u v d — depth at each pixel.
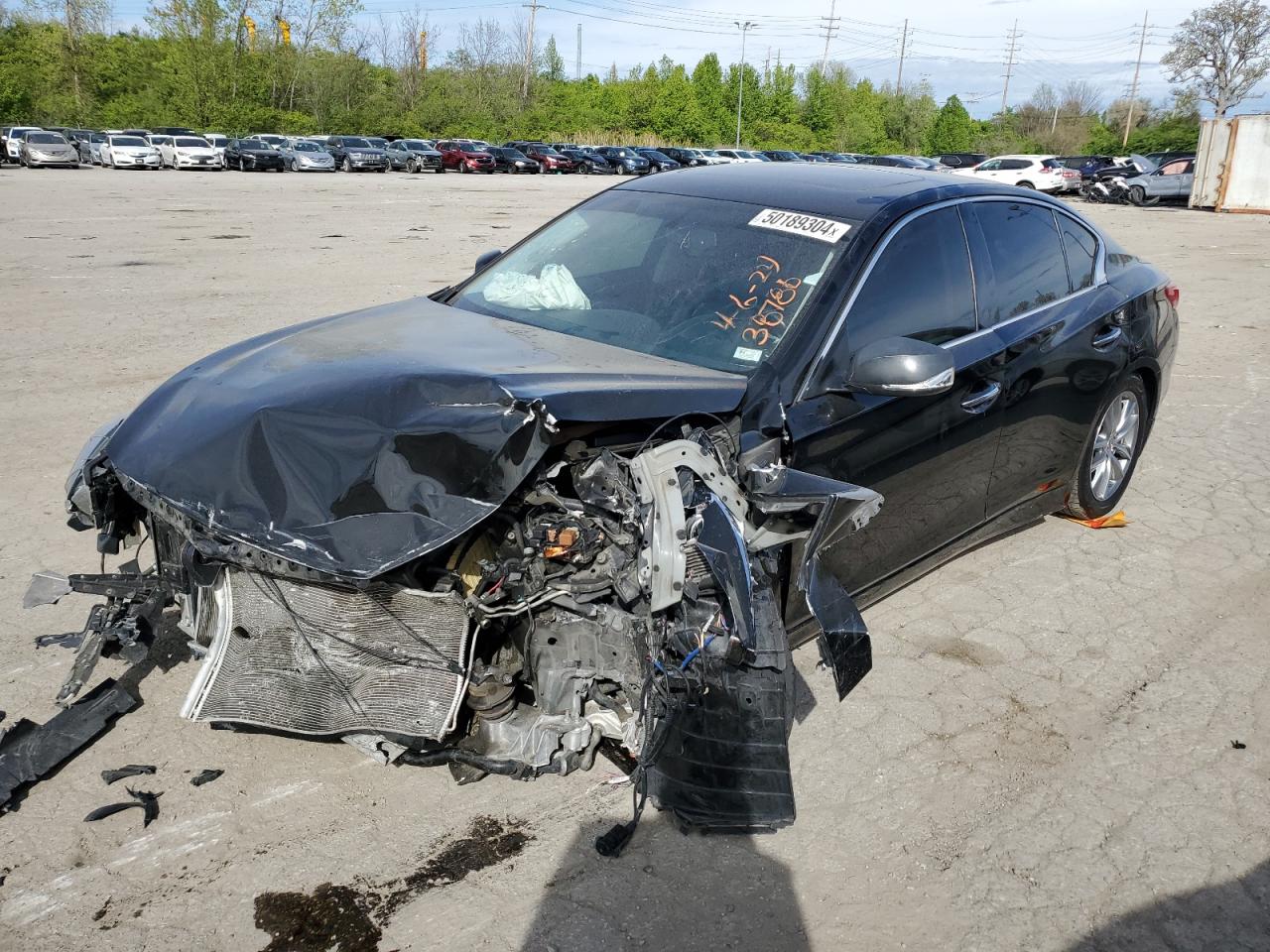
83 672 3.09
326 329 3.67
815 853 2.91
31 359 7.84
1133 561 4.92
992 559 4.92
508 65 79.44
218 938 2.50
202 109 62.00
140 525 3.28
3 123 60.72
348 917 2.58
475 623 2.80
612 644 2.87
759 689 2.74
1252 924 2.70
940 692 3.74
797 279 3.60
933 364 3.19
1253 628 4.30
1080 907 2.74
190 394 3.19
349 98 68.44
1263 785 3.27
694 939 2.57
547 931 2.57
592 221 4.35
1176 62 61.44
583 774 3.15
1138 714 3.64
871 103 91.25
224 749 3.21
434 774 3.13
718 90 79.94
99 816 2.88
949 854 2.92
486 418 2.70
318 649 2.76
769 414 3.16
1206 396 8.02
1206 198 29.98
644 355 3.45
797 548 3.21
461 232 17.81
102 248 14.30
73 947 2.45
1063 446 4.70
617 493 2.76
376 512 2.61
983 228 4.23
